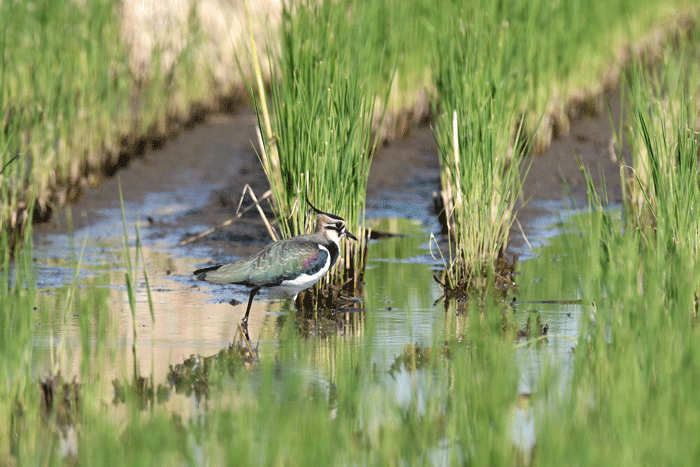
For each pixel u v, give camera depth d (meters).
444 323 11.33
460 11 16.44
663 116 10.89
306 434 6.90
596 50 26.97
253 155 22.17
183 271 14.37
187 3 28.73
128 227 17.55
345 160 12.37
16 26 17.83
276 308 12.29
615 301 8.52
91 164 20.12
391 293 13.01
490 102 13.27
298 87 11.80
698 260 9.60
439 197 18.23
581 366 7.94
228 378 9.12
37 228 17.17
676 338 7.96
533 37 20.06
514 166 14.02
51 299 12.36
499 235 14.02
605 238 10.14
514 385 7.45
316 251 11.09
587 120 23.72
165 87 24.22
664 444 6.22
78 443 7.25
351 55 13.25
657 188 10.45
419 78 23.67
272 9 28.56
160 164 21.84
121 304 12.24
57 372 8.93
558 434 6.47
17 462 6.98
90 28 20.67
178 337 10.71
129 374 9.23
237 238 16.53
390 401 7.68
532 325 11.02
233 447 6.69
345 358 9.84
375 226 17.67
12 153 15.02
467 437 6.79
